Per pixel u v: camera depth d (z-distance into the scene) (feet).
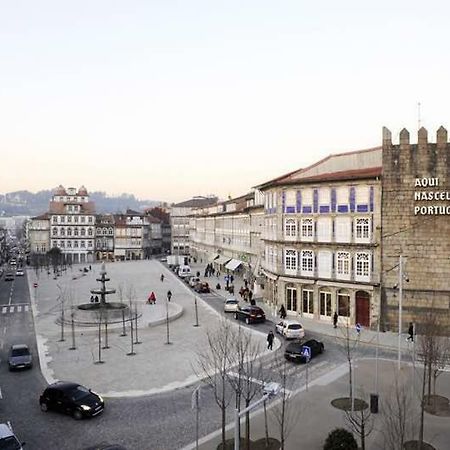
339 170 171.83
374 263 148.77
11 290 257.75
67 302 208.23
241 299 213.05
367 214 150.30
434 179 142.10
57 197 511.40
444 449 68.64
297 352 113.09
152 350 124.57
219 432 75.72
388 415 78.38
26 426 78.64
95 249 499.10
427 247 143.23
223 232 331.36
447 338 120.88
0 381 101.76
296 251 168.35
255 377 100.78
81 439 73.56
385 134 146.72
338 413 82.12
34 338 141.08
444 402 86.63
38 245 488.85
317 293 163.43
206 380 96.32
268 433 74.79
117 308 170.19
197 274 292.40
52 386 86.02
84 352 123.85
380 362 113.60
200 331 146.82
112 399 90.17
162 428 77.36
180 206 567.18
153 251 565.12
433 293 142.61
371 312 149.59
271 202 184.85
